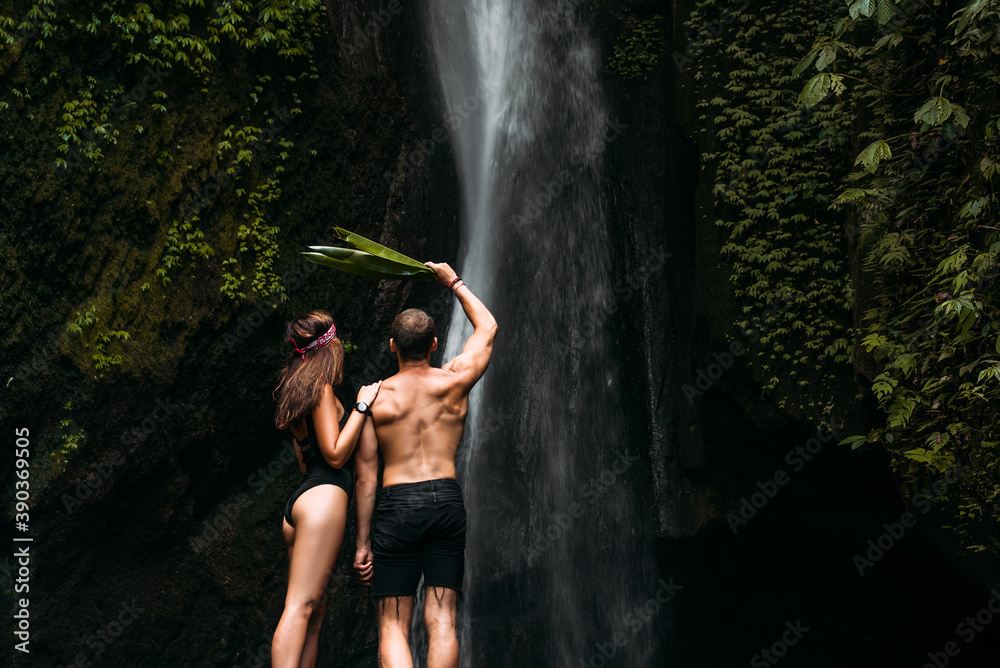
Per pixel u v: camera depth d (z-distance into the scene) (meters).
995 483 6.25
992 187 6.23
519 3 15.48
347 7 12.39
